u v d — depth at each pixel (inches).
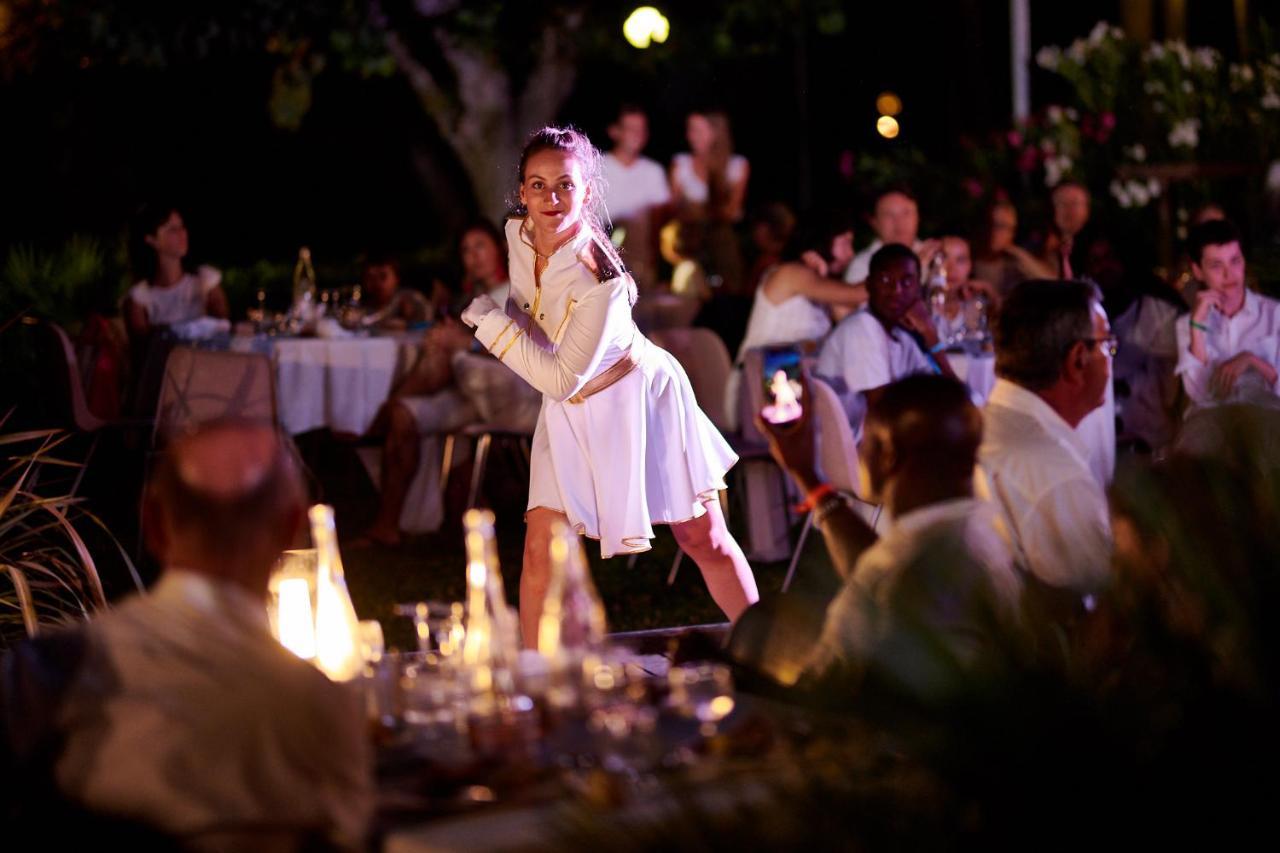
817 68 649.6
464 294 339.9
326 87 686.5
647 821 75.9
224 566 84.0
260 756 80.4
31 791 82.9
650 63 574.9
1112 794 76.5
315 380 311.4
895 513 100.7
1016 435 123.0
